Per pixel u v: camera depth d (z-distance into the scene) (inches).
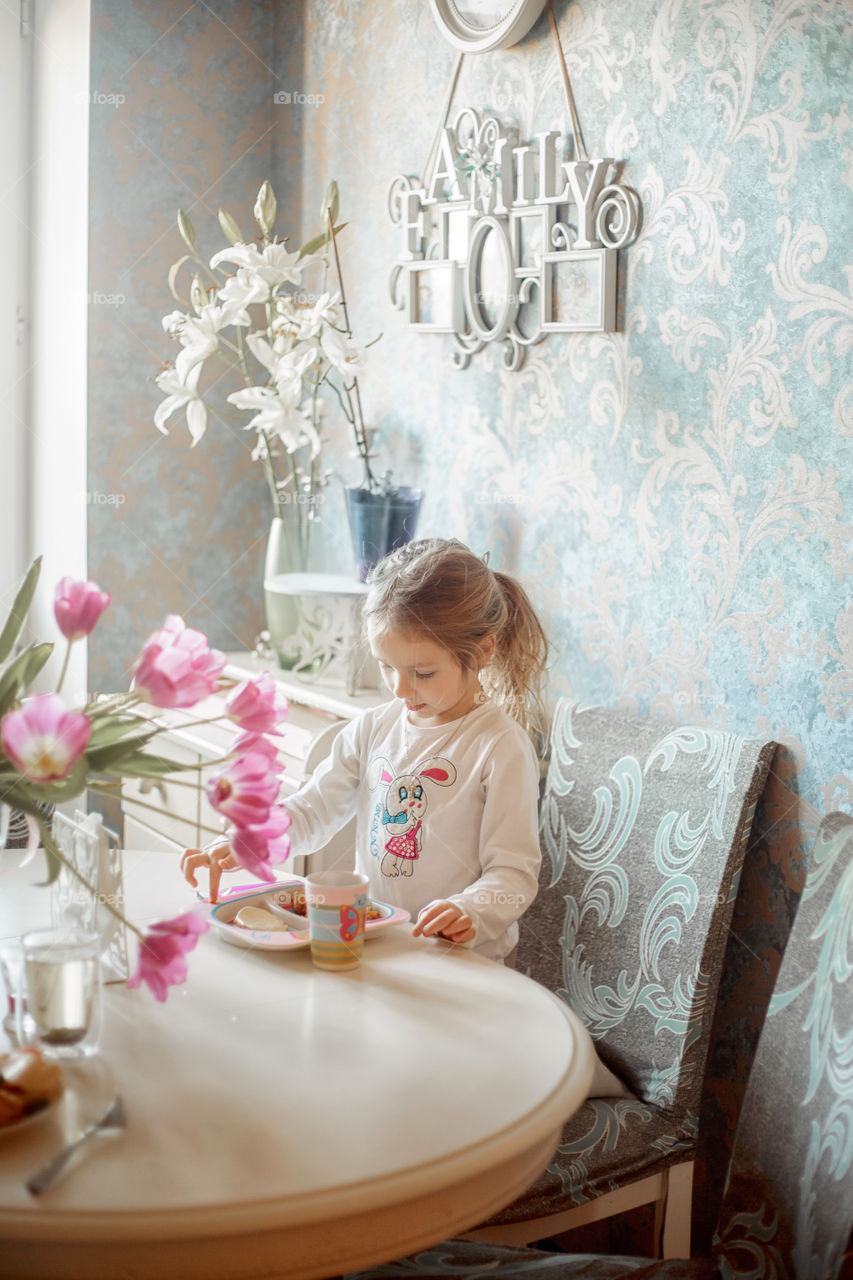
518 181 77.7
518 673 70.0
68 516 110.0
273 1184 32.0
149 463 108.7
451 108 85.4
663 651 69.8
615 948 63.7
